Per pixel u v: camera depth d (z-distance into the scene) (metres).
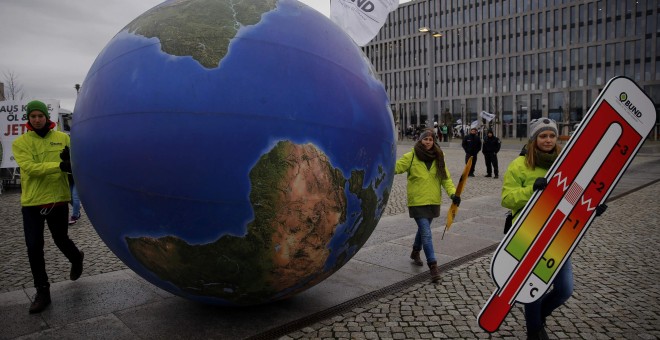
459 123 63.06
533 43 75.12
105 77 3.02
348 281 4.64
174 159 2.73
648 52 65.62
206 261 2.95
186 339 3.35
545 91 74.38
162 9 3.25
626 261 5.40
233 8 3.11
